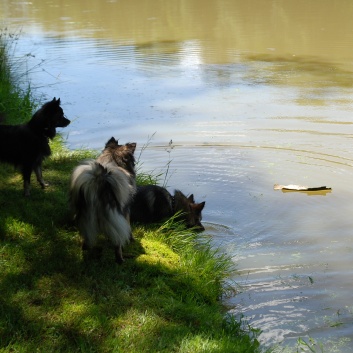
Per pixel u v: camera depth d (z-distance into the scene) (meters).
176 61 10.08
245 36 11.75
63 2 16.80
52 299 4.87
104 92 8.67
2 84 8.01
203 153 7.10
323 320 5.04
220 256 5.62
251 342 4.84
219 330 4.86
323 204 6.26
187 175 6.73
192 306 4.98
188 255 5.49
